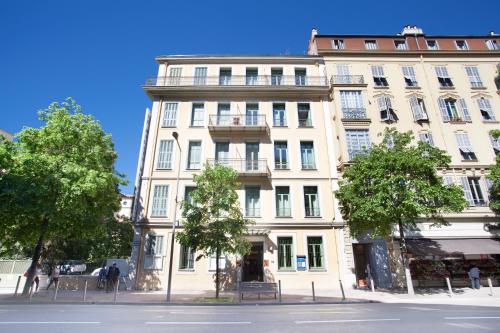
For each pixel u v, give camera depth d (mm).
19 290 18953
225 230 14945
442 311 9852
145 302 12781
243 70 25641
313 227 20656
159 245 20203
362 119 23031
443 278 19141
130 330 6551
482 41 27031
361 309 10633
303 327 6898
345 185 17969
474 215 20844
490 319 8008
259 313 9633
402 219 17109
